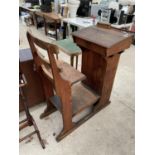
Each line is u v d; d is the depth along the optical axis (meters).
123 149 1.48
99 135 1.61
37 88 1.73
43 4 4.11
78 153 1.43
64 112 1.38
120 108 1.96
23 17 5.13
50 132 1.61
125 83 2.43
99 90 1.73
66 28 3.71
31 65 1.52
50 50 0.96
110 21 3.02
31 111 1.85
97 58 1.55
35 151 1.43
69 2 3.39
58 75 1.12
